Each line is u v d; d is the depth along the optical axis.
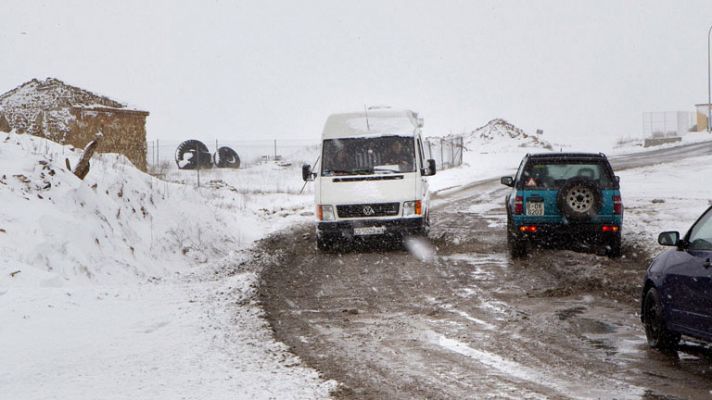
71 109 45.19
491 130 122.38
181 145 75.12
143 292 16.72
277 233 29.42
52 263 18.02
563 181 20.66
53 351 11.86
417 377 10.16
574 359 10.93
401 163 24.53
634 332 12.63
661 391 9.26
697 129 131.00
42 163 21.98
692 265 10.42
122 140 47.12
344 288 17.66
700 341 10.60
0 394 9.78
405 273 19.55
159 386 9.92
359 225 23.84
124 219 23.03
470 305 15.25
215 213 29.47
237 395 9.38
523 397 9.12
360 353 11.58
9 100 46.19
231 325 13.58
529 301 15.53
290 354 11.53
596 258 20.67
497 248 23.77
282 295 16.84
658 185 45.56
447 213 36.06
